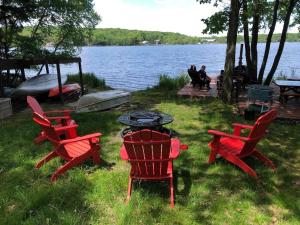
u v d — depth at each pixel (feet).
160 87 50.26
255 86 30.09
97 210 13.71
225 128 25.63
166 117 21.94
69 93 41.52
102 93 34.91
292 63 138.10
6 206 13.98
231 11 33.14
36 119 17.83
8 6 44.52
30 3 46.85
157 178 14.90
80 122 27.96
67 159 17.30
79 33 57.72
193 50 367.86
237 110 31.17
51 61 37.32
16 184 16.06
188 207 13.91
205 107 33.42
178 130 25.32
